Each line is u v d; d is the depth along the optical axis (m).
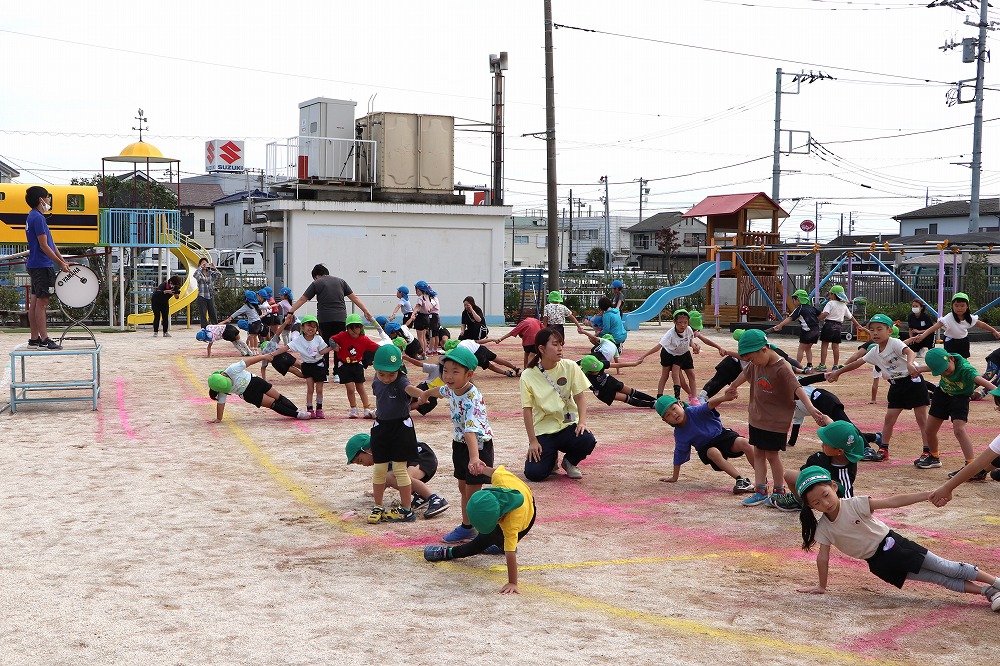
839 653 4.77
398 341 14.13
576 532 7.10
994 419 12.82
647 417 12.90
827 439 6.13
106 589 5.70
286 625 5.10
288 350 12.24
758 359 7.63
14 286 32.38
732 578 6.02
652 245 95.19
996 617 5.32
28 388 12.66
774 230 34.03
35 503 7.82
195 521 7.32
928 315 18.97
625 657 4.68
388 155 33.41
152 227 28.86
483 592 5.71
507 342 26.05
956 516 7.60
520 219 100.81
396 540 6.86
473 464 6.53
